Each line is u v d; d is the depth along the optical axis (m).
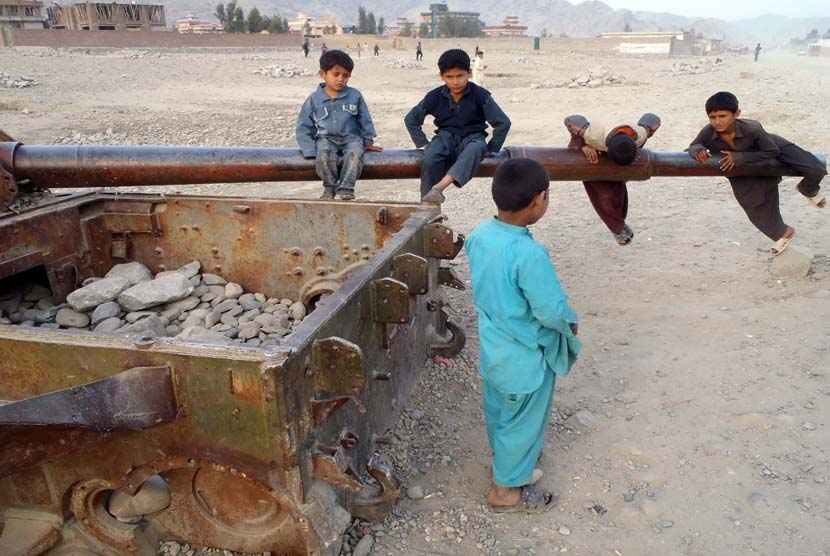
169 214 4.21
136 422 1.94
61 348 2.05
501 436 2.61
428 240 3.45
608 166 4.37
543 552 2.49
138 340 2.01
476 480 2.91
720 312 4.45
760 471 2.87
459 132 4.27
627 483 2.85
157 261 4.32
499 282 2.40
